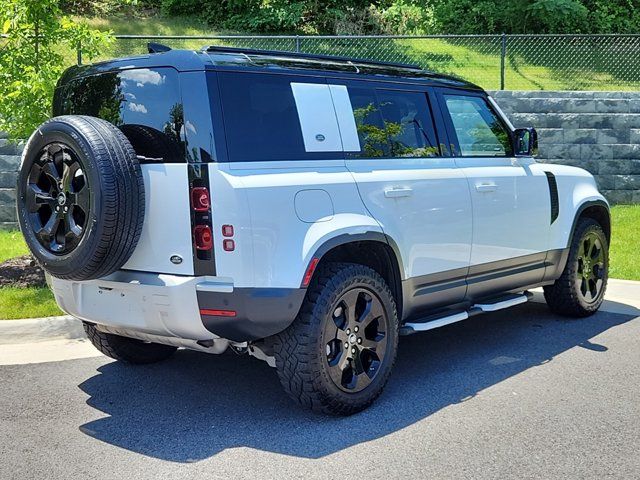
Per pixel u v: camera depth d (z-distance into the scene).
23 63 7.37
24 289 7.12
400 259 4.86
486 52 15.73
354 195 4.57
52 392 5.00
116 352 5.39
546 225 6.32
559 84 14.83
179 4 19.97
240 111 4.19
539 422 4.40
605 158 13.00
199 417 4.53
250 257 4.01
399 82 5.25
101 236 3.96
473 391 4.97
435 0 19.61
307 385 4.28
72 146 4.05
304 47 15.45
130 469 3.79
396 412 4.58
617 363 5.58
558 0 18.50
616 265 8.55
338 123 4.70
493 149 6.00
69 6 19.19
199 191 4.00
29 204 4.34
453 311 5.57
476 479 3.64
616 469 3.76
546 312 7.29
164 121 4.19
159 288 4.09
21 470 3.79
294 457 3.91
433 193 5.15
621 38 15.25
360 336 4.54
